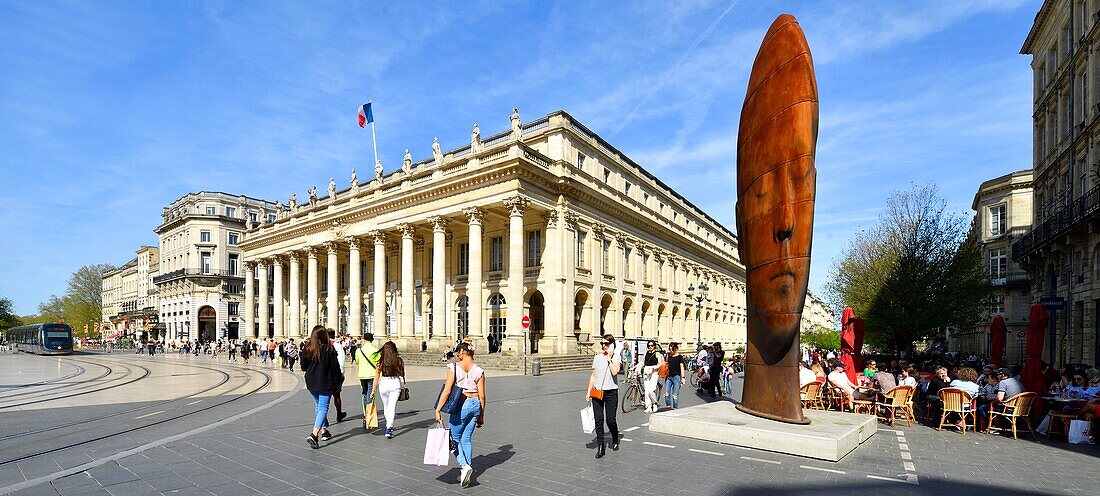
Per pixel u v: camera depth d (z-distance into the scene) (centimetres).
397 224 3950
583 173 3725
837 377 1373
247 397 1614
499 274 3866
